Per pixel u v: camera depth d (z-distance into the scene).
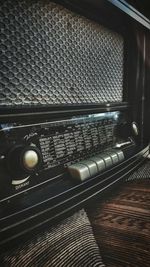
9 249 0.19
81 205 0.25
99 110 0.33
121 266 0.17
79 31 0.31
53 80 0.28
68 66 0.30
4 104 0.23
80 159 0.30
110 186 0.30
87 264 0.17
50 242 0.20
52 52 0.27
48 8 0.27
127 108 0.41
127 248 0.19
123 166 0.34
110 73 0.38
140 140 0.44
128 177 0.35
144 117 0.45
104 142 0.34
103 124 0.35
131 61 0.42
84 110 0.30
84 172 0.27
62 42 0.29
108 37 0.37
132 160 0.36
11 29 0.23
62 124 0.28
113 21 0.36
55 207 0.22
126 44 0.41
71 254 0.18
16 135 0.22
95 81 0.35
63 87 0.29
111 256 0.18
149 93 0.45
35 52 0.25
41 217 0.21
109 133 0.36
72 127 0.29
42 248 0.19
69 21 0.29
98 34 0.35
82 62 0.32
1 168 0.21
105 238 0.21
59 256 0.18
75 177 0.27
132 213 0.25
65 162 0.28
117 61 0.40
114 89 0.39
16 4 0.23
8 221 0.19
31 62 0.25
